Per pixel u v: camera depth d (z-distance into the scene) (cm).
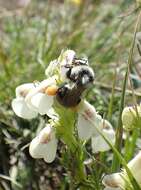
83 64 11
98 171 14
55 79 11
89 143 17
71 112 11
